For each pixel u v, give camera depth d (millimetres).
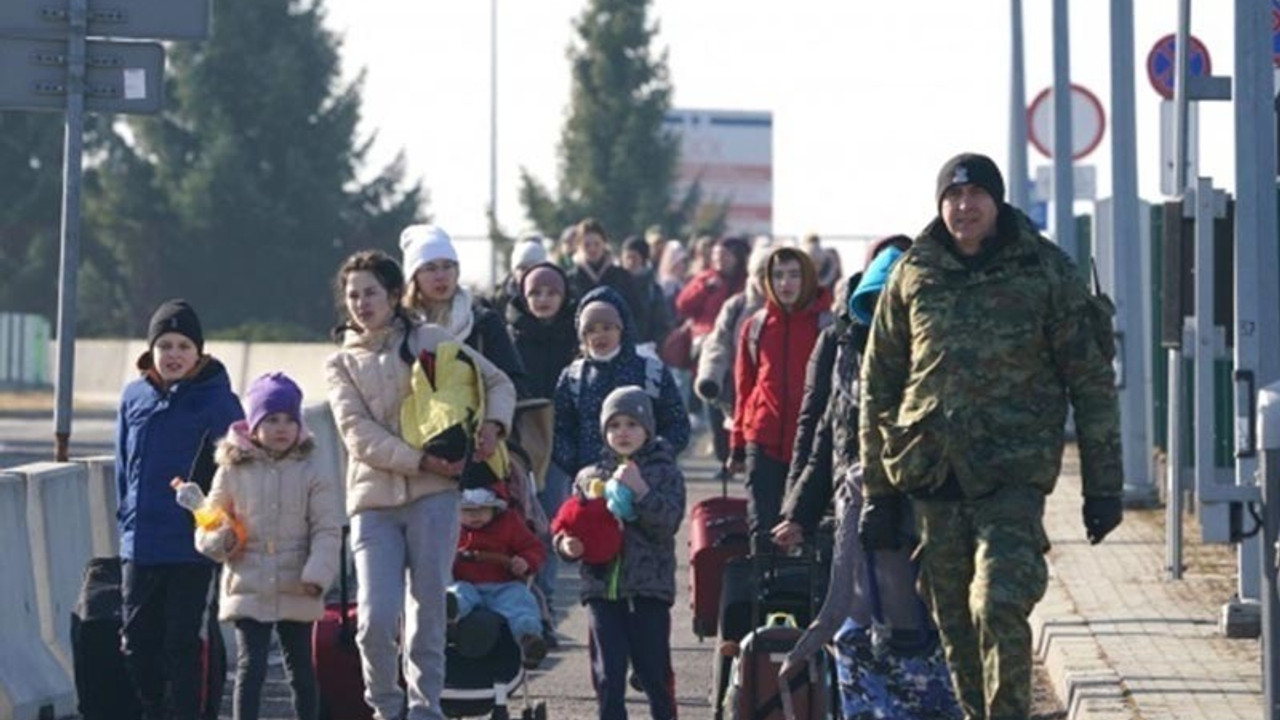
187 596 24891
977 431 20969
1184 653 29094
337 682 24891
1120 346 47812
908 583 22188
